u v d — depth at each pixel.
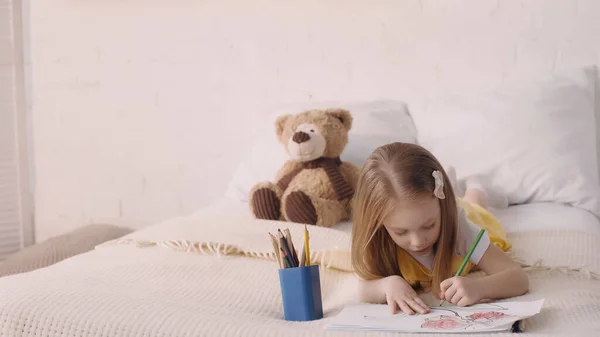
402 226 1.33
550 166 2.00
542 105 2.07
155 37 2.65
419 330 1.14
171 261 1.63
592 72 2.18
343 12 2.43
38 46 2.81
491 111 2.11
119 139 2.75
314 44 2.47
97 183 2.80
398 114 2.30
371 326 1.17
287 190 1.96
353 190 1.99
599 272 1.49
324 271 1.62
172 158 2.69
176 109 2.66
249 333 1.16
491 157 2.05
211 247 1.72
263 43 2.53
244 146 2.59
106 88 2.74
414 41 2.37
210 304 1.38
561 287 1.40
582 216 1.88
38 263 2.40
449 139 2.16
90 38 2.74
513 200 2.03
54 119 2.83
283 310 1.40
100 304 1.28
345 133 2.08
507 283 1.33
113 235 2.59
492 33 2.30
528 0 2.25
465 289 1.28
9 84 2.81
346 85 2.46
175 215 2.71
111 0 2.69
